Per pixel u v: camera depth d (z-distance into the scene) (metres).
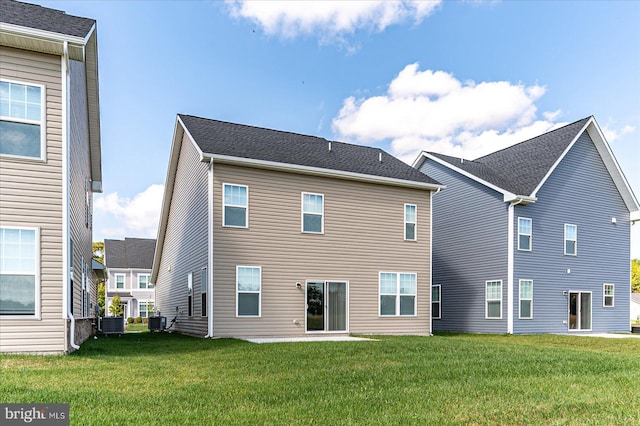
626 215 23.00
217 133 16.53
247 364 8.24
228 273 14.41
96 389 5.79
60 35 8.95
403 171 18.34
